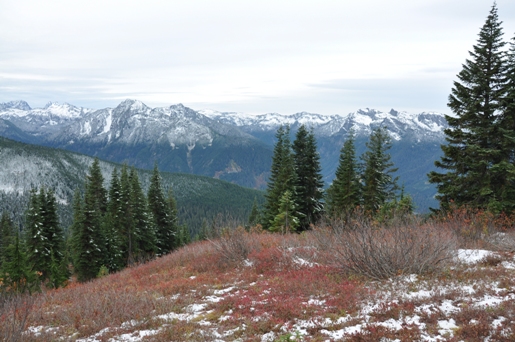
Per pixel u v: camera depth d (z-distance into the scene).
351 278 10.03
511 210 18.05
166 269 16.30
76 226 36.62
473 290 8.05
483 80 19.22
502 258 10.73
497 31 19.11
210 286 11.15
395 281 9.30
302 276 10.76
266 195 37.53
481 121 19.45
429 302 7.47
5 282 15.02
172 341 6.70
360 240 10.64
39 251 33.75
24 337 7.14
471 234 14.12
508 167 18.16
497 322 6.17
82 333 7.61
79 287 15.12
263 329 6.89
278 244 16.12
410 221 14.12
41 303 10.98
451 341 5.61
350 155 33.47
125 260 39.88
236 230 16.08
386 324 6.58
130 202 41.16
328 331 6.58
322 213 35.03
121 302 9.34
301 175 36.53
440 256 10.16
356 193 33.47
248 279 11.56
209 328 7.23
